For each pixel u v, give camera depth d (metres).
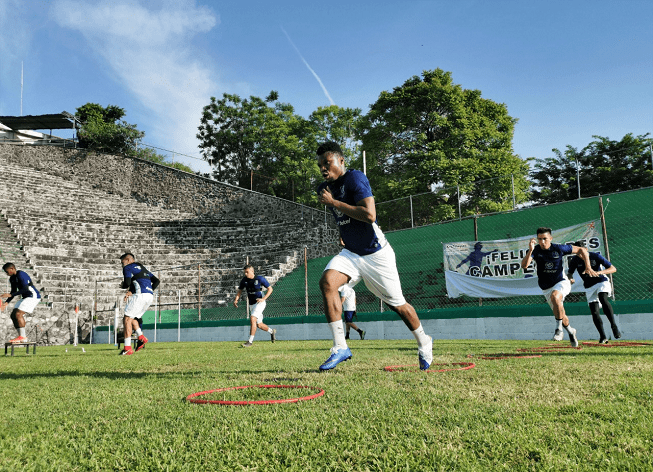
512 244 12.69
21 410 2.46
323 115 35.28
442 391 2.69
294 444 1.68
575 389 2.67
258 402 2.41
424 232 17.94
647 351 5.46
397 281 3.88
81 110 42.44
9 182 30.12
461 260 13.46
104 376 4.19
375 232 3.81
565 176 26.19
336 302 4.02
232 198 34.12
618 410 2.08
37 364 6.16
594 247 11.26
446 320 12.37
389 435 1.75
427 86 27.16
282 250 24.98
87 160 35.88
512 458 1.49
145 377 3.99
